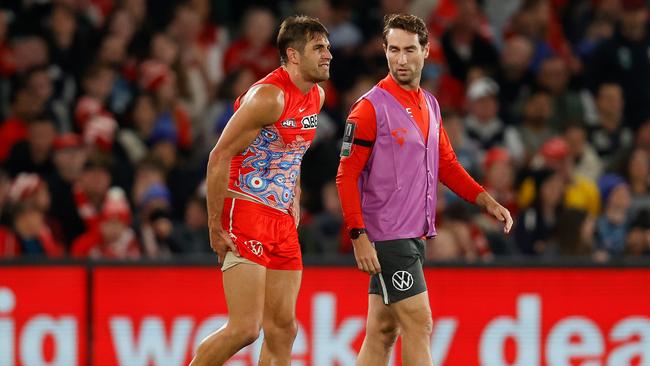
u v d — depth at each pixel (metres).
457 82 48.94
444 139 26.17
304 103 24.75
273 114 24.19
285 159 24.97
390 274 25.19
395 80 25.30
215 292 34.25
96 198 40.12
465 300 34.47
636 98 50.03
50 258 34.03
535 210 40.75
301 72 24.52
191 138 45.62
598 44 50.50
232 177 24.78
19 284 33.91
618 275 34.88
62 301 34.00
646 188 44.47
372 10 50.88
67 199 39.72
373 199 25.30
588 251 39.09
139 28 47.72
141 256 37.25
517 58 48.97
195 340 34.12
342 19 50.09
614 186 42.47
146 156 42.00
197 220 39.22
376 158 25.14
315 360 34.12
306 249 38.41
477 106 46.28
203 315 34.19
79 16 48.00
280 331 25.41
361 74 47.34
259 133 24.50
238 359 34.19
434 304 34.44
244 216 24.66
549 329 34.69
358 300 34.25
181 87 46.50
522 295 34.66
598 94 49.09
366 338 26.16
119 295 34.09
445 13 50.91
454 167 26.19
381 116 25.00
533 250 40.31
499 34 54.00
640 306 34.88
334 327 34.19
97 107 44.72
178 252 38.56
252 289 24.61
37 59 46.09
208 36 50.03
